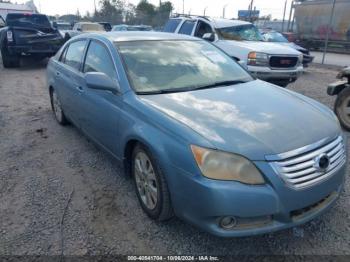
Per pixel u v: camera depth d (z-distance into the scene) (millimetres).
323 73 12547
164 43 3990
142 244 2773
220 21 9445
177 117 2742
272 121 2721
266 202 2350
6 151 4680
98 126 3799
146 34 4211
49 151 4660
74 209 3273
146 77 3420
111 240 2826
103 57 3834
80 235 2893
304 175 2469
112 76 3529
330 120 2959
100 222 3064
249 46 8117
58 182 3803
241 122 2680
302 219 2535
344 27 19422
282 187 2373
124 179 3844
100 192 3574
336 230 2904
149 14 36625
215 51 4223
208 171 2387
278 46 8453
